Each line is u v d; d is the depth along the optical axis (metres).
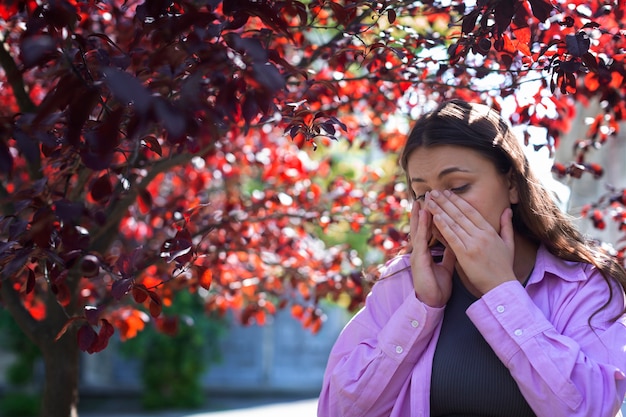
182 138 1.71
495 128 1.98
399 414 2.00
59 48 1.89
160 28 1.82
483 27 2.04
